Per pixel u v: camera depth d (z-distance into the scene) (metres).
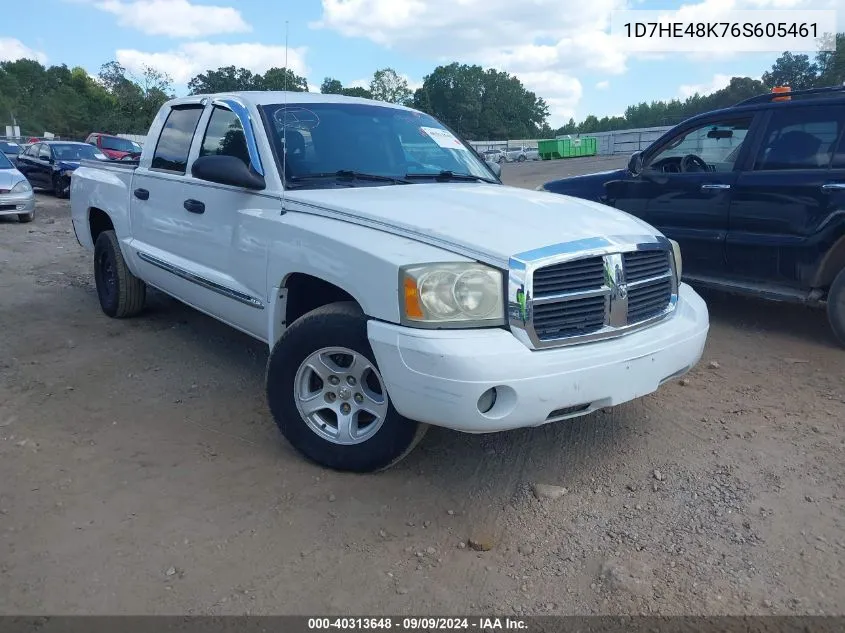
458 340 2.95
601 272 3.29
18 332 5.87
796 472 3.63
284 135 4.09
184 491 3.40
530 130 112.12
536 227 3.33
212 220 4.36
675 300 3.79
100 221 6.41
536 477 3.60
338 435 3.51
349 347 3.33
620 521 3.21
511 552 2.99
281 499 3.34
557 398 3.06
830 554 2.95
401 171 4.40
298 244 3.58
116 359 5.23
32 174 19.19
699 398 4.61
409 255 3.10
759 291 5.85
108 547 2.96
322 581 2.78
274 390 3.62
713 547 3.01
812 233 5.43
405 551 2.98
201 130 4.75
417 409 3.05
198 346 5.54
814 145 5.51
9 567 2.82
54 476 3.52
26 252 9.88
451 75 103.94
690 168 6.45
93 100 80.69
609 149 57.34
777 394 4.66
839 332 5.50
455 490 3.46
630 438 4.04
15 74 94.19
